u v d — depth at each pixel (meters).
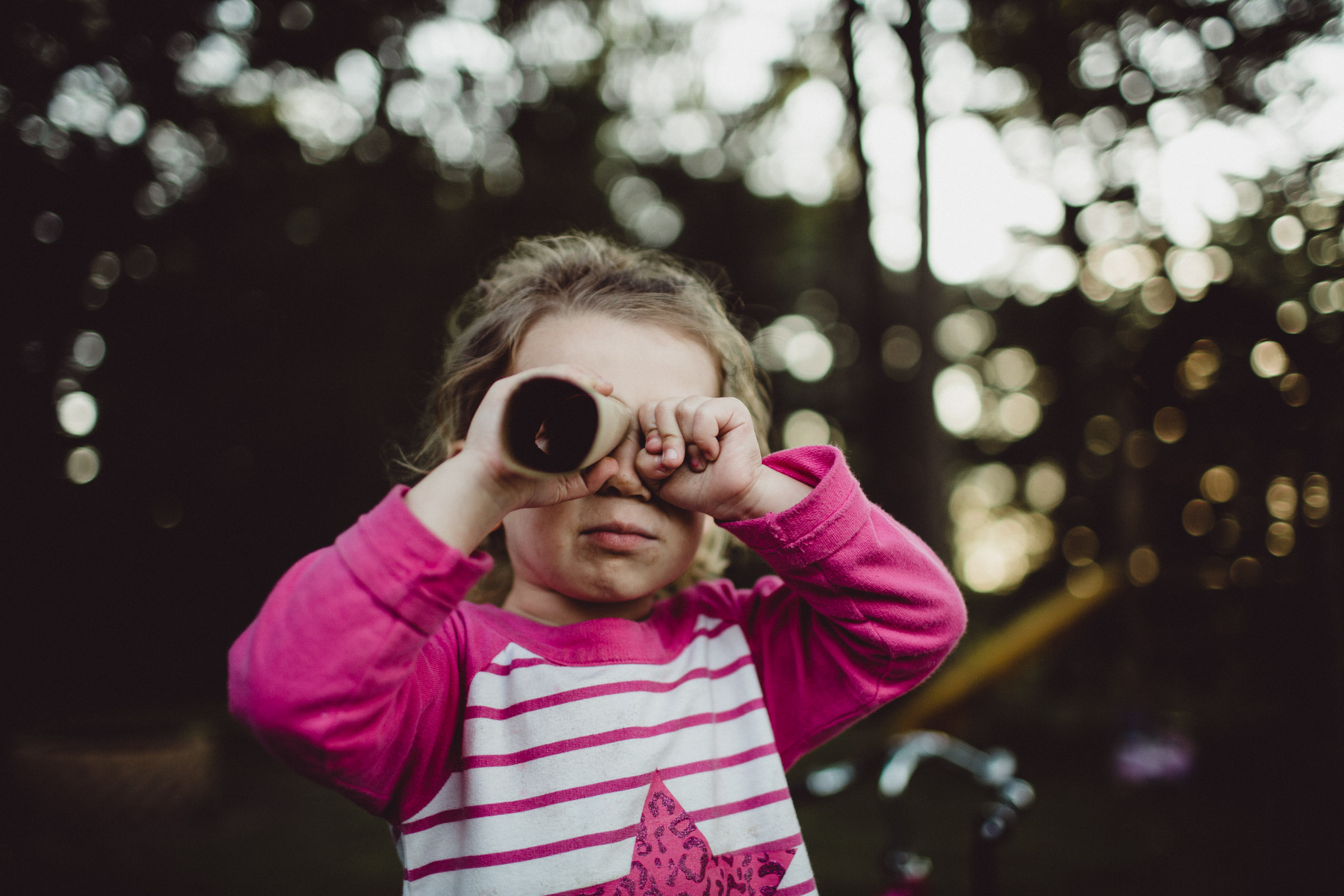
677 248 11.34
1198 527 6.44
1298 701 5.63
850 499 0.97
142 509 8.06
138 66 6.56
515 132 9.34
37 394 6.76
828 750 5.88
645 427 0.96
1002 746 6.48
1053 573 9.05
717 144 10.54
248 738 7.20
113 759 5.05
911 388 8.03
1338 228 4.52
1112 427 8.75
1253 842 4.45
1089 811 5.05
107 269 7.05
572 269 1.22
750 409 1.26
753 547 0.98
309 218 8.41
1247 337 5.00
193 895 4.05
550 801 0.94
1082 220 6.96
